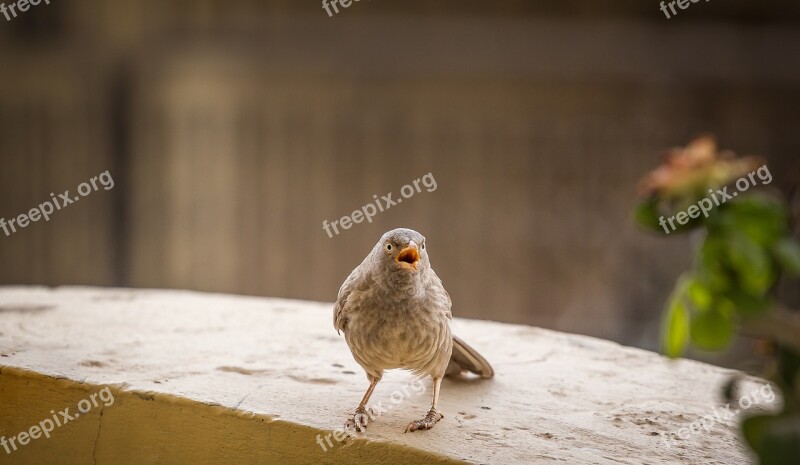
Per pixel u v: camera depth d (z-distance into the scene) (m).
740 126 18.73
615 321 15.30
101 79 17.39
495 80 18.53
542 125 18.16
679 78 18.83
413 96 18.33
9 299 7.29
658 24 19.47
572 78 18.64
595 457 4.44
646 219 2.90
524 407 5.14
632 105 18.83
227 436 4.76
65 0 17.91
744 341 11.22
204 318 6.80
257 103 17.84
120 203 17.02
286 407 4.85
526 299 16.66
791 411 2.87
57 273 16.66
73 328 6.31
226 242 16.95
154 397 4.88
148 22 18.05
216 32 18.16
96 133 17.22
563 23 19.12
